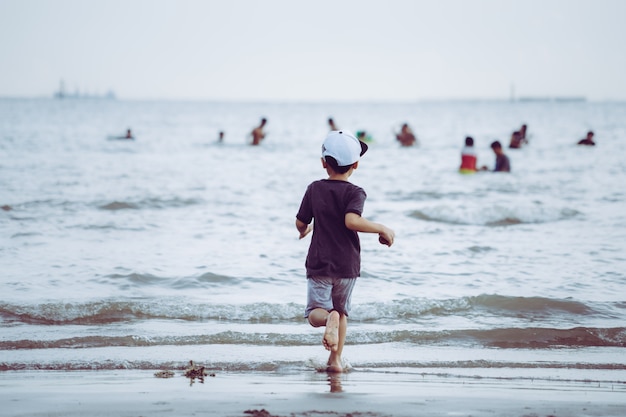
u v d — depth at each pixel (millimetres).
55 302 10547
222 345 8734
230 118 134875
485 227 18719
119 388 6562
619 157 40719
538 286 12352
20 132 67625
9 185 26438
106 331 9305
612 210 21562
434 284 12484
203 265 13695
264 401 6008
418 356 8273
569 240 16797
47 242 15906
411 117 153125
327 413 5594
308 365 7773
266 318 10281
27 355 8062
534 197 24562
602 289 12141
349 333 9242
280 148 49375
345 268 7227
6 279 12320
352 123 114375
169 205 22219
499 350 8680
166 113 171500
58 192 24641
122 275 12703
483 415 5629
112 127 83812
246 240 16578
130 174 31141
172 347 8586
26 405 5812
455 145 53625
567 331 9391
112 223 18656
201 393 6340
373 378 7211
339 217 7270
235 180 29453
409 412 5676
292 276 13000
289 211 21328
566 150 46500
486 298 11047
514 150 47031
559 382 7121
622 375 7484
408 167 35469
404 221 19531
